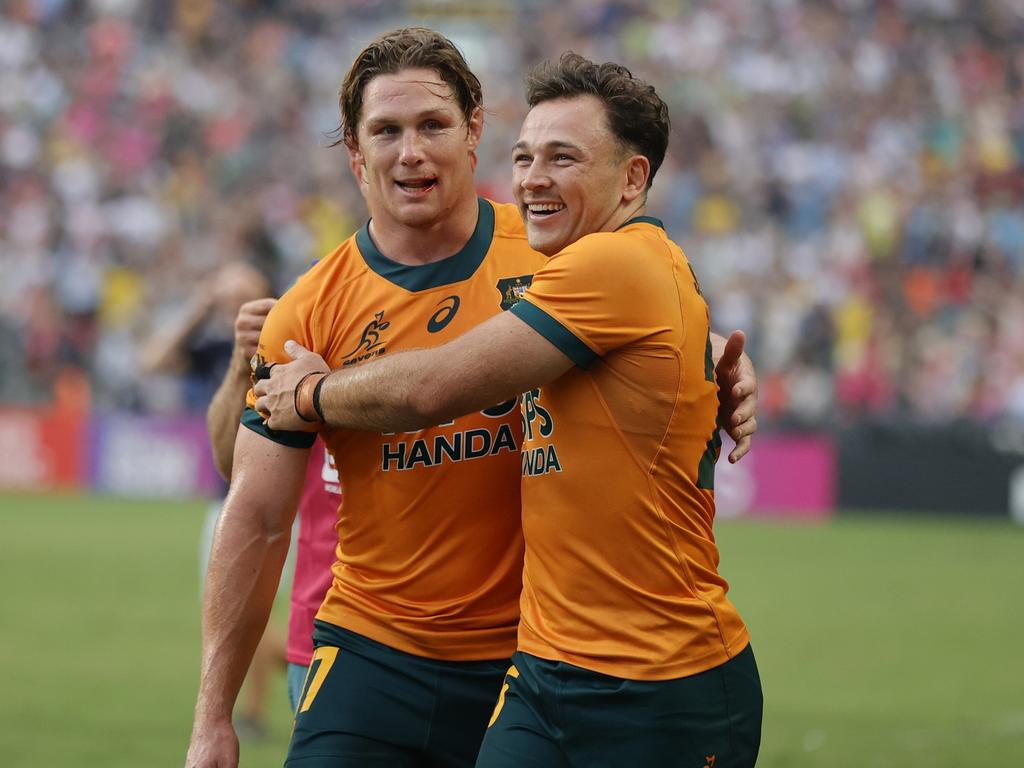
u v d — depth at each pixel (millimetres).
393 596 13125
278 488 13031
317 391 12445
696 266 72688
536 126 12195
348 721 12930
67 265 72312
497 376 11570
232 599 12922
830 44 86562
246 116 82000
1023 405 64938
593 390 11758
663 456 11750
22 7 86688
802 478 62406
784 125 81375
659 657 11570
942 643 34625
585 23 88562
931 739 25094
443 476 12938
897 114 82812
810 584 43594
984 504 61094
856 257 73062
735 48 86562
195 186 77625
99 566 44344
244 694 28516
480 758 12078
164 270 72188
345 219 75438
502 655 13031
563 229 12219
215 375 26516
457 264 13250
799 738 25156
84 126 80938
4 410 66000
